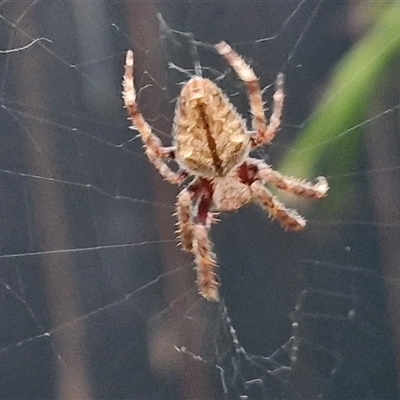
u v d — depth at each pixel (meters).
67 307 0.18
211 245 0.17
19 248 0.18
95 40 0.18
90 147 0.18
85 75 0.18
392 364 0.19
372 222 0.18
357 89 0.15
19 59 0.18
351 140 0.17
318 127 0.16
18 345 0.18
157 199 0.18
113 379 0.19
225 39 0.18
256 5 0.18
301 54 0.17
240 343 0.19
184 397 0.19
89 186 0.18
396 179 0.17
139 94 0.18
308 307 0.19
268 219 0.19
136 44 0.18
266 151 0.18
